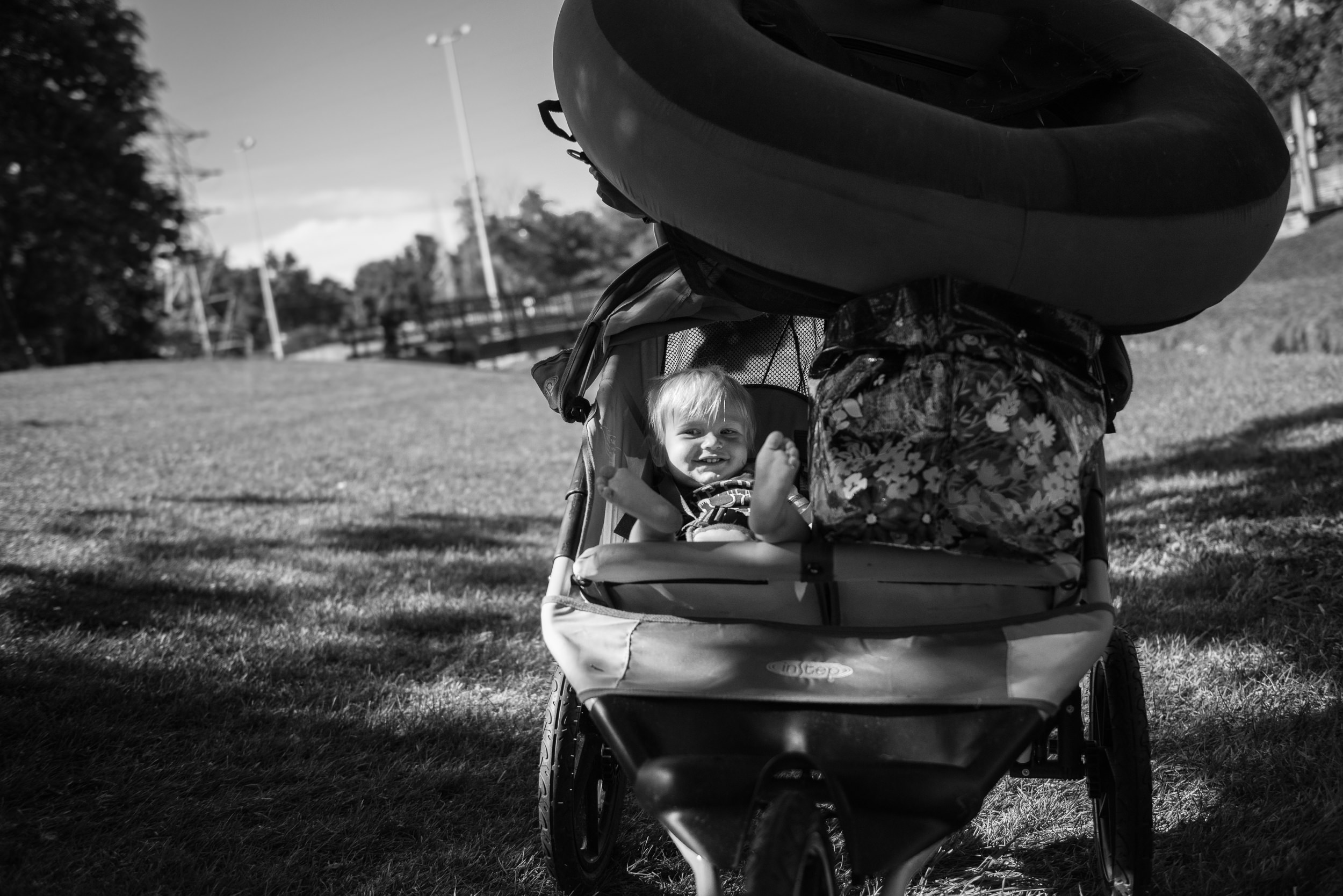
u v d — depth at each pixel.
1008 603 2.51
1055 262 2.40
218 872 3.26
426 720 4.43
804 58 2.71
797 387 3.76
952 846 3.34
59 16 31.56
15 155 30.30
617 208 3.30
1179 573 5.49
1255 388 10.98
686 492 3.28
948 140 2.39
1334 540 5.51
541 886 3.22
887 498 2.41
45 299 33.72
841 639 2.44
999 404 2.37
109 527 7.84
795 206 2.42
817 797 2.26
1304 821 3.16
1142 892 2.73
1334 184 30.72
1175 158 2.53
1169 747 3.76
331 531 8.12
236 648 5.26
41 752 3.98
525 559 7.25
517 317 39.84
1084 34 3.19
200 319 58.50
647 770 2.22
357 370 25.72
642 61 2.61
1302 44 14.09
